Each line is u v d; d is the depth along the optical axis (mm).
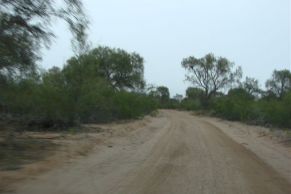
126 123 37812
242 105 51812
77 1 12438
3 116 27422
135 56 73938
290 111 35438
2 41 11969
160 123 41969
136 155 17094
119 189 10531
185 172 13195
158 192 10305
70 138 22312
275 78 89500
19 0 11859
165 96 131125
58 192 10070
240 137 26953
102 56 70875
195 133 29219
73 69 28094
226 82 89625
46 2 12156
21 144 18594
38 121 27391
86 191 10234
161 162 15273
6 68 12961
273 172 13586
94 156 16516
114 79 72188
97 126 31594
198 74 90000
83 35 12922
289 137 25875
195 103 95875
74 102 27938
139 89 73312
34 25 12344
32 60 12875
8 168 12914
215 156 17125
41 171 12750
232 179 12141
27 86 20250
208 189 10719
